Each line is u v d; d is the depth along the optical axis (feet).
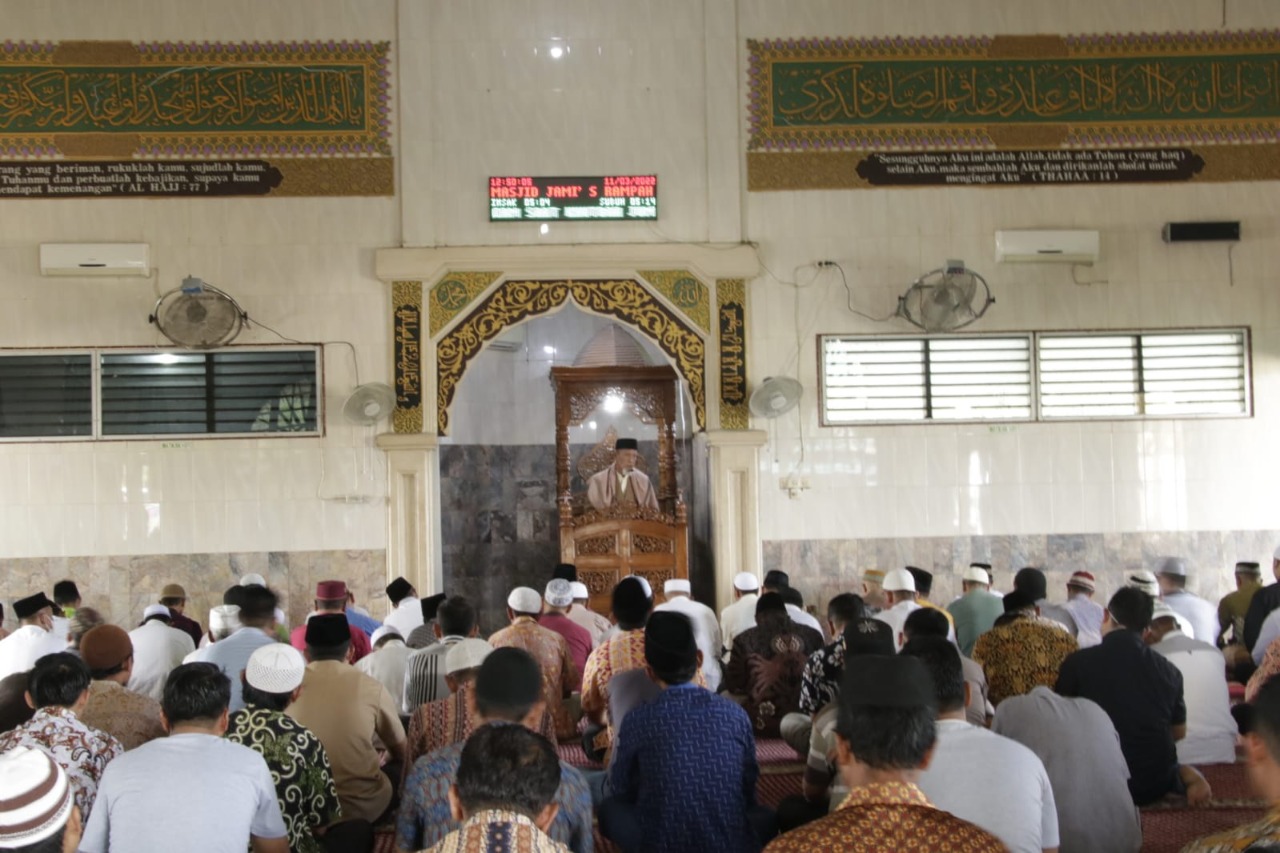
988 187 27.96
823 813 11.91
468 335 27.58
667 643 11.14
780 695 18.40
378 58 27.61
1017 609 16.44
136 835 9.06
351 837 12.37
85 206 27.04
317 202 27.43
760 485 27.66
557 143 27.78
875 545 27.66
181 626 22.74
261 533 26.96
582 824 9.64
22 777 6.57
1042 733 11.43
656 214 27.76
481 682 10.01
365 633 21.43
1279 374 27.96
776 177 27.91
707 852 10.53
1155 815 14.12
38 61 27.12
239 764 9.57
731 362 27.76
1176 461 27.91
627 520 29.25
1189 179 28.07
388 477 27.12
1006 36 28.02
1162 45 28.12
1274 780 6.81
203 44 27.35
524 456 35.24
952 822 6.37
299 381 27.27
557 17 27.96
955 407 27.96
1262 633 19.06
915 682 7.11
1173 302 28.02
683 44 27.99
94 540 26.76
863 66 28.02
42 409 26.91
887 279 27.89
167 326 26.81
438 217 27.55
